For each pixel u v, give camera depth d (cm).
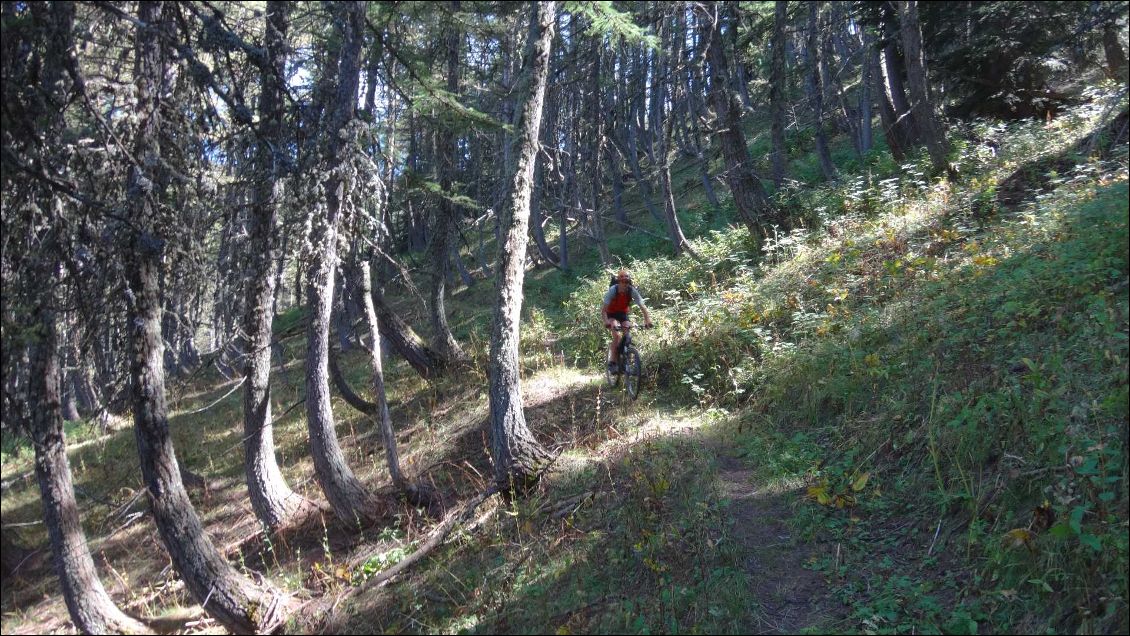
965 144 1315
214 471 1509
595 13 988
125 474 1563
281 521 1079
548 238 3083
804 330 952
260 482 1077
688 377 1016
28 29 538
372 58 1128
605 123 2019
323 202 853
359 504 998
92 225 657
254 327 1026
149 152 677
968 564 505
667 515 696
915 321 804
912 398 700
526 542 757
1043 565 453
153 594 994
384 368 1919
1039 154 1120
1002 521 511
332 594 823
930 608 481
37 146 562
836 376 818
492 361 927
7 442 758
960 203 1082
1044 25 1411
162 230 680
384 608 753
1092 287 636
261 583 842
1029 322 662
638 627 559
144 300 721
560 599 637
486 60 1602
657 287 1545
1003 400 583
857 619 498
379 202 984
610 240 2695
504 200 967
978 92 1573
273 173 763
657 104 2412
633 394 995
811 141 2898
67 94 598
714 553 616
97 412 810
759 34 1761
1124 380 491
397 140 2078
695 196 2916
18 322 612
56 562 852
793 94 2350
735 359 1024
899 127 1819
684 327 1181
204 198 757
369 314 1036
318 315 984
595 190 2148
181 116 707
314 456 1006
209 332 1036
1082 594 423
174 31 686
